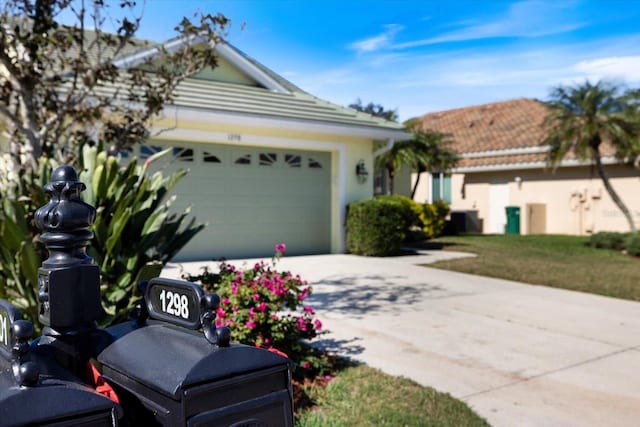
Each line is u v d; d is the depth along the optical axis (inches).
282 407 48.5
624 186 670.5
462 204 850.1
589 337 215.8
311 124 441.4
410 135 506.6
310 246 484.4
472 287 323.9
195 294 48.3
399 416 135.7
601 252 510.3
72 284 52.7
